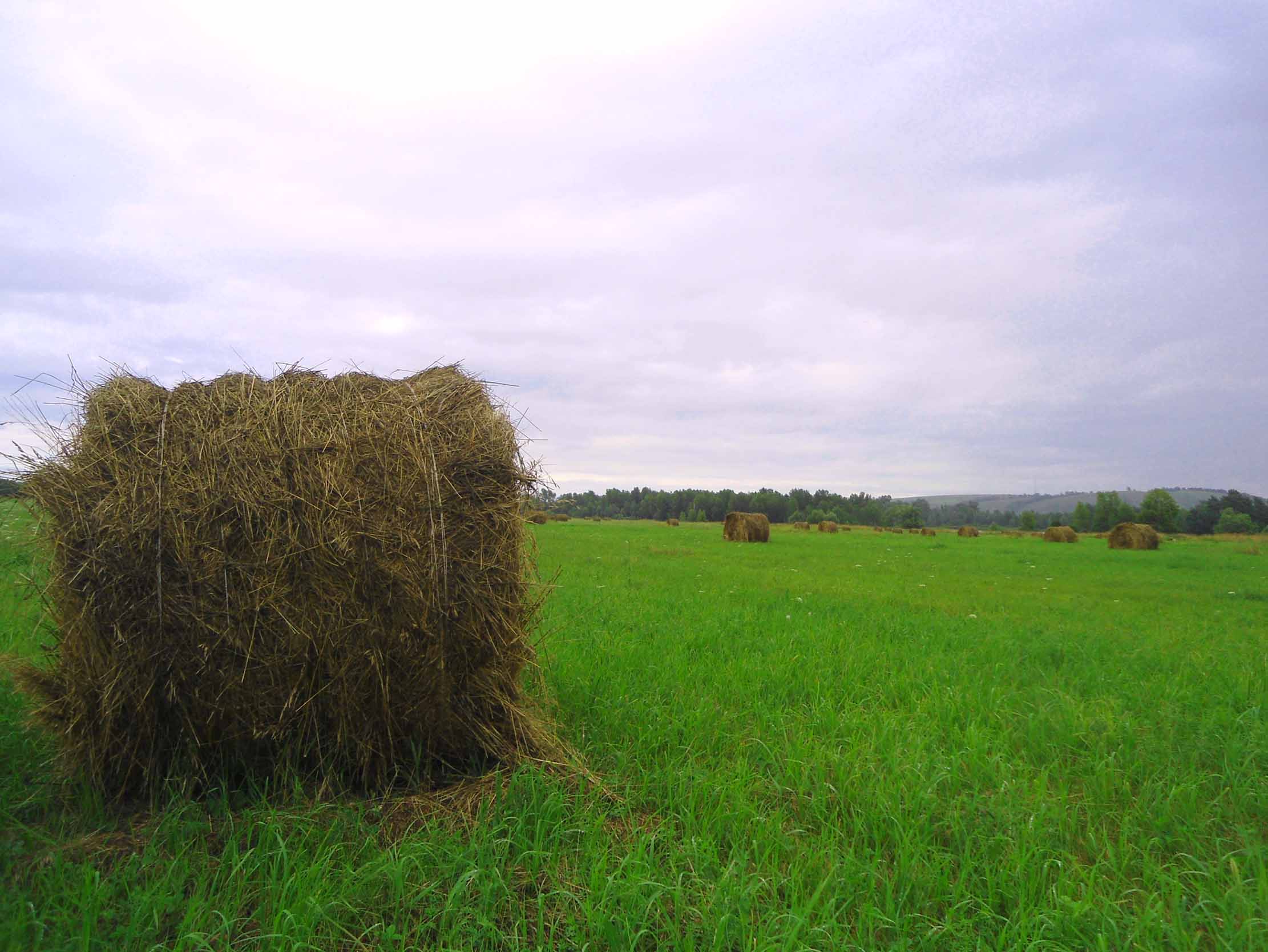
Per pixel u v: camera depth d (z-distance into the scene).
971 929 2.74
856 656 6.89
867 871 3.04
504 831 3.38
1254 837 3.45
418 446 3.88
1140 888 3.10
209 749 3.74
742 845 3.27
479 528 3.99
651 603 10.08
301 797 3.60
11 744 4.00
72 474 3.51
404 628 3.75
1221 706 5.53
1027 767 4.27
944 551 28.91
